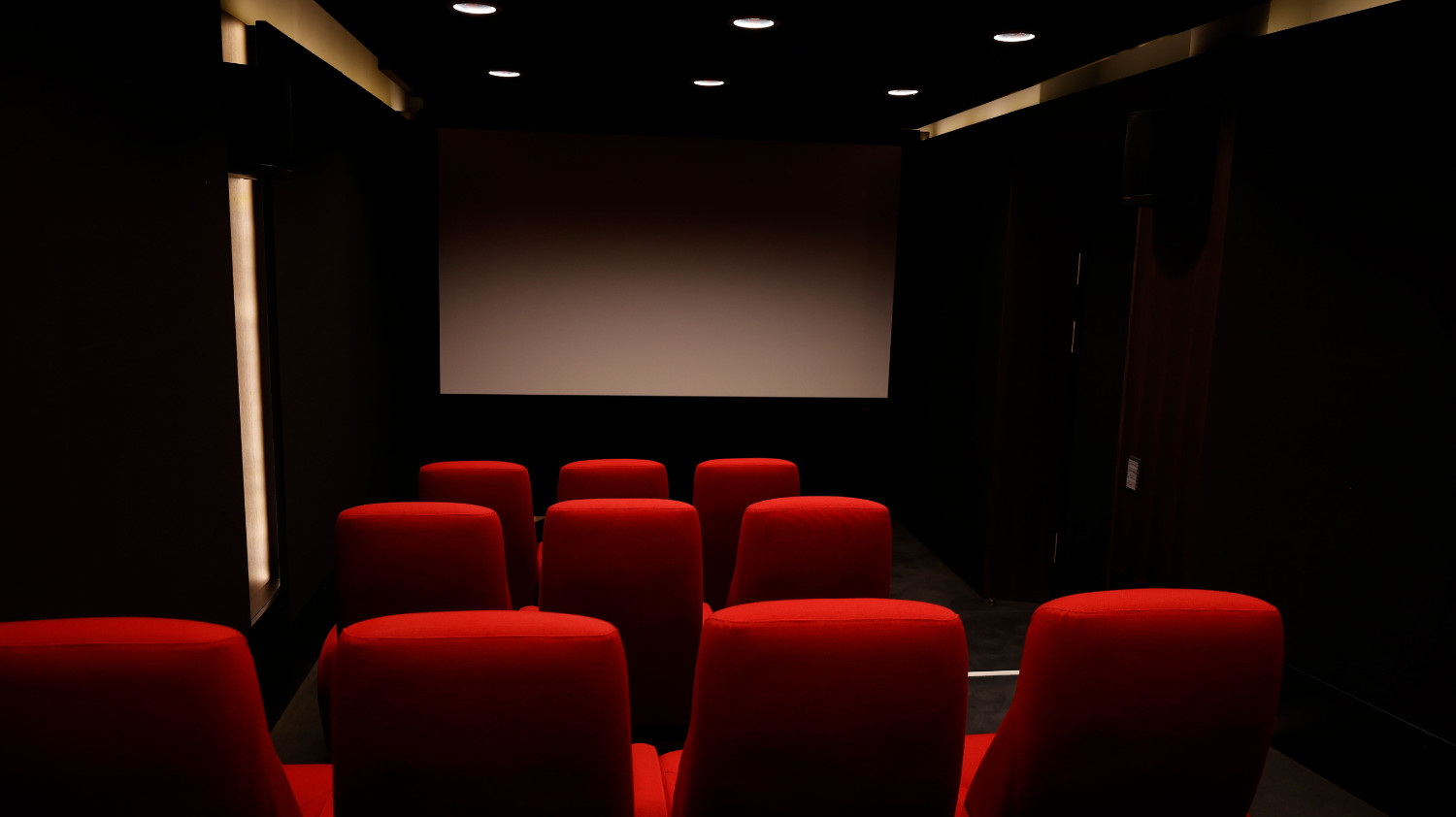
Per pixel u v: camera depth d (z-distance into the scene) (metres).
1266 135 3.04
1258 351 3.09
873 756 1.37
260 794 1.24
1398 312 2.62
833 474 6.52
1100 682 1.42
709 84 5.05
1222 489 3.26
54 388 1.65
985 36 3.67
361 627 1.23
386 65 4.74
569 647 1.22
